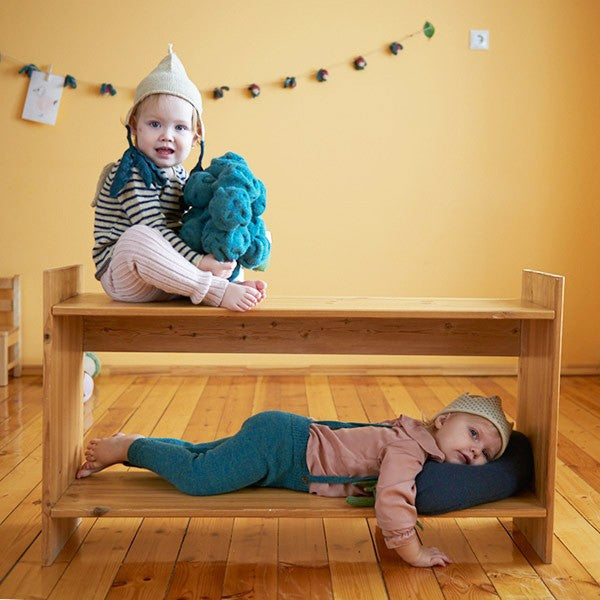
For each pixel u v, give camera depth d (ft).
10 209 12.51
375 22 12.51
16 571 5.59
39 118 12.29
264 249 6.12
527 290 6.29
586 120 12.75
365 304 5.95
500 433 5.97
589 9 12.59
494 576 5.59
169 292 5.67
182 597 5.25
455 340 6.47
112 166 6.18
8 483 7.33
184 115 6.15
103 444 6.29
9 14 12.19
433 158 12.76
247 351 6.44
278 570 5.67
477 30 12.56
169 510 5.59
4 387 11.72
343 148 12.69
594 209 12.89
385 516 5.54
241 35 12.44
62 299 5.92
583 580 5.54
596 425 9.68
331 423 6.24
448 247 12.90
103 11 12.25
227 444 5.98
